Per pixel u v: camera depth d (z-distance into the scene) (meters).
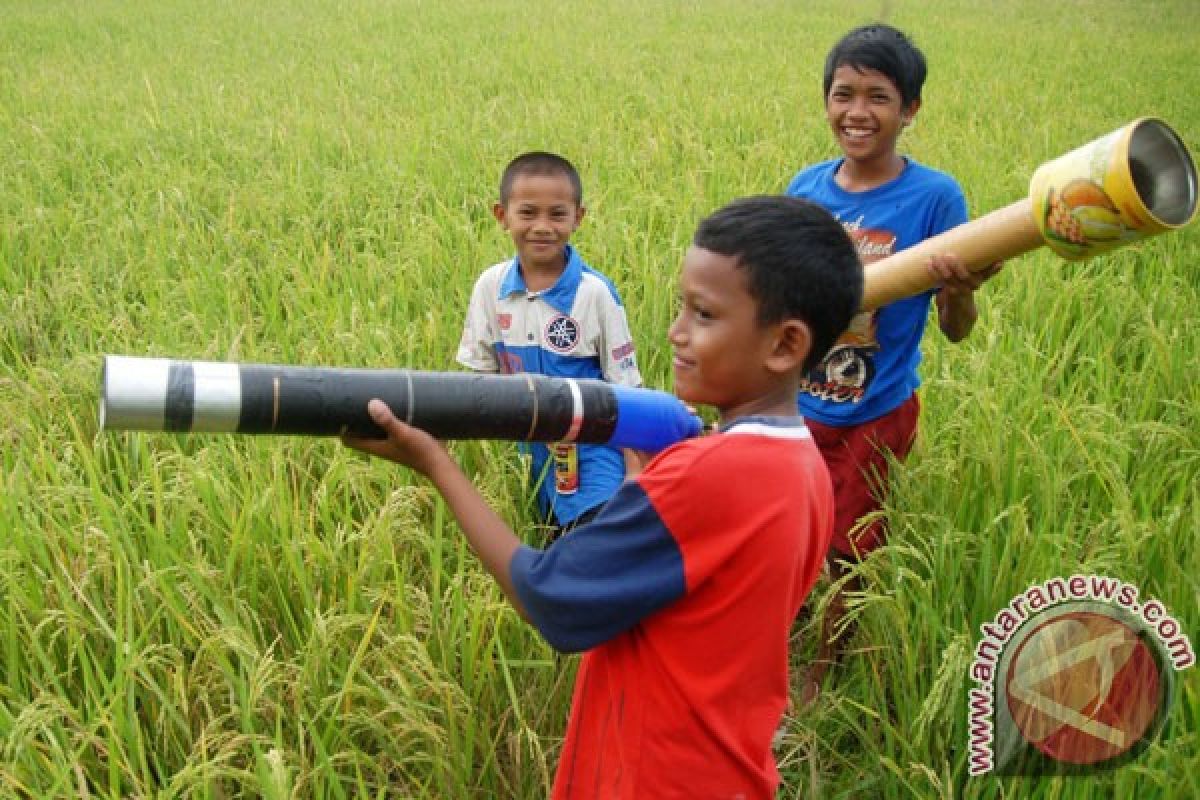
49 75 12.11
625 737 2.06
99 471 3.79
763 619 1.96
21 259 6.30
